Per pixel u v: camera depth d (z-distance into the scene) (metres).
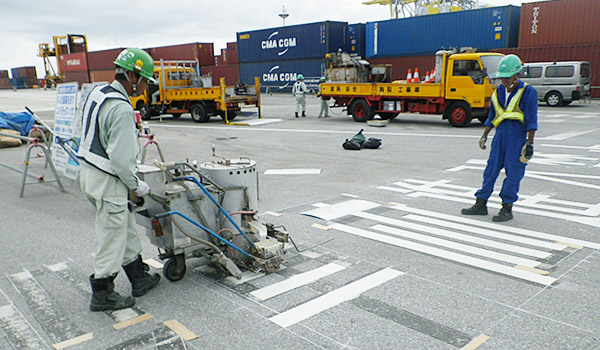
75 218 5.91
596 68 22.31
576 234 4.80
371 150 10.80
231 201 3.89
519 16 25.47
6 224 5.66
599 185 6.90
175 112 18.73
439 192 6.74
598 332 2.93
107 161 3.16
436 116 18.97
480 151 10.34
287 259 4.29
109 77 45.12
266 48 35.84
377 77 17.42
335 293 3.56
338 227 5.20
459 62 14.13
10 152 11.60
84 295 3.67
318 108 23.97
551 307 3.27
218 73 39.78
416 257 4.28
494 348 2.78
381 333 2.97
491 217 5.46
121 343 2.93
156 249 4.65
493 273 3.88
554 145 10.70
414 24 27.83
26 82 74.62
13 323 3.23
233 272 3.73
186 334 3.01
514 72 4.84
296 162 9.48
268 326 3.09
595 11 21.95
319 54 32.31
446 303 3.36
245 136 13.87
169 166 3.54
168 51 40.09
